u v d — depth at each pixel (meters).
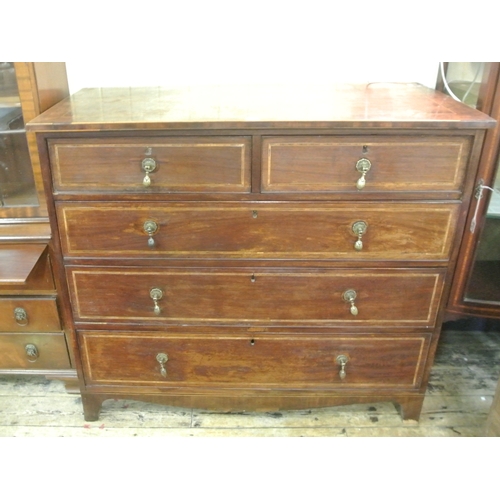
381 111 1.17
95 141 1.12
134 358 1.41
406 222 1.20
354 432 1.48
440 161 1.14
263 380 1.43
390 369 1.41
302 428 1.50
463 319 1.92
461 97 1.55
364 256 1.25
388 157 1.13
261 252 1.24
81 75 1.59
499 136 1.40
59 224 1.22
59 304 1.45
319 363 1.40
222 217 1.20
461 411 1.56
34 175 1.39
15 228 1.41
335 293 1.30
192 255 1.25
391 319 1.33
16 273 1.30
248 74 1.62
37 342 1.51
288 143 1.12
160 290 1.30
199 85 1.58
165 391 1.46
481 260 1.62
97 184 1.17
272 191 1.17
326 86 1.54
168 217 1.20
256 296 1.30
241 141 1.11
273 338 1.36
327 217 1.20
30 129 1.08
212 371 1.42
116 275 1.29
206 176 1.15
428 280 1.28
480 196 1.46
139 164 1.14
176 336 1.37
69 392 1.60
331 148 1.12
